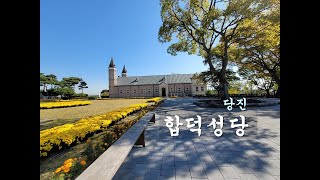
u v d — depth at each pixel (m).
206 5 18.64
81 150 4.91
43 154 4.28
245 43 18.36
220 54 21.42
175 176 3.51
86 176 2.27
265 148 4.95
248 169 3.72
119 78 65.31
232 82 37.38
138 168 3.88
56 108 21.00
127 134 4.50
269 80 32.50
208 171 3.68
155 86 59.53
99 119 7.88
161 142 5.73
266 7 14.63
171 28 19.11
